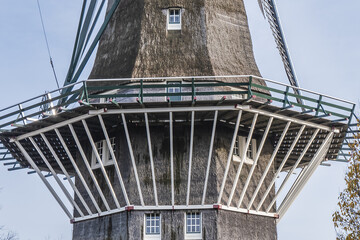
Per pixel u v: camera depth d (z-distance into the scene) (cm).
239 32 2800
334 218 2339
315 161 2733
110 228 2528
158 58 2631
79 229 2639
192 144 2433
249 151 2645
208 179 2512
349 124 2625
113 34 2816
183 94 2375
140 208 2480
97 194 2625
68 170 2962
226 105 2394
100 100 2667
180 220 2470
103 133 2669
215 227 2436
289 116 2495
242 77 2600
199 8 2736
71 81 2720
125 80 2484
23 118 2550
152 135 2589
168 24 2717
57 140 2717
